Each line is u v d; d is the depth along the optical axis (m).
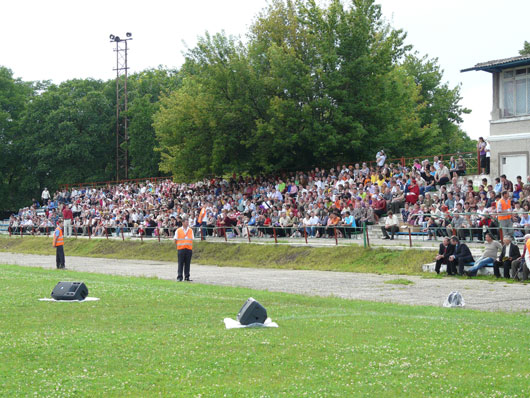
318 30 49.25
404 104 57.19
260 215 39.25
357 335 11.51
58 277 24.34
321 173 41.78
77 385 8.45
